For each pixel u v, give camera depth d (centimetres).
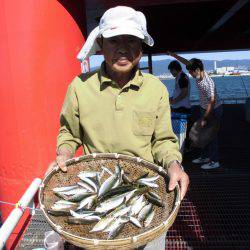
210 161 611
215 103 575
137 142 232
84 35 475
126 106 226
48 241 311
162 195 222
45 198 223
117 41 215
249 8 899
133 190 228
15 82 402
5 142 419
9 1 391
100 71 227
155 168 234
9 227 255
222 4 822
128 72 224
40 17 396
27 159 415
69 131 253
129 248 180
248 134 904
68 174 241
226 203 472
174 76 689
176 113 641
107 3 528
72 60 430
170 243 378
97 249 178
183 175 216
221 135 901
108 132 231
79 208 221
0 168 427
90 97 230
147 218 206
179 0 568
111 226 202
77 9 451
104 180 240
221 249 367
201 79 575
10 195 426
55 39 409
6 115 412
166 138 241
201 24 1145
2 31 397
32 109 406
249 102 1082
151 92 229
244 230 402
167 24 1130
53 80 411
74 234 186
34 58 398
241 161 654
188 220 426
